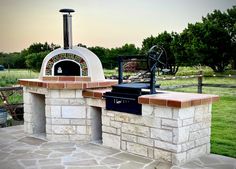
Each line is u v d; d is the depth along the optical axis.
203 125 4.99
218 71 26.77
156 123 4.71
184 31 29.42
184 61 28.88
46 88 6.08
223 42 26.80
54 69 6.32
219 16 28.67
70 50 6.23
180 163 4.54
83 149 5.46
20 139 6.23
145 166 4.52
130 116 5.10
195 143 4.84
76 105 5.96
